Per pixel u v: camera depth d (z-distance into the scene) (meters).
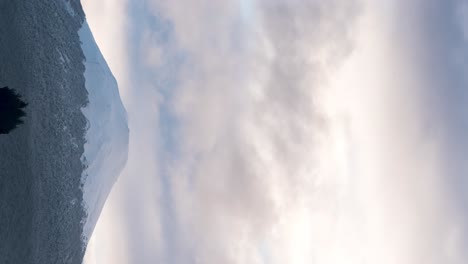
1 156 26.50
